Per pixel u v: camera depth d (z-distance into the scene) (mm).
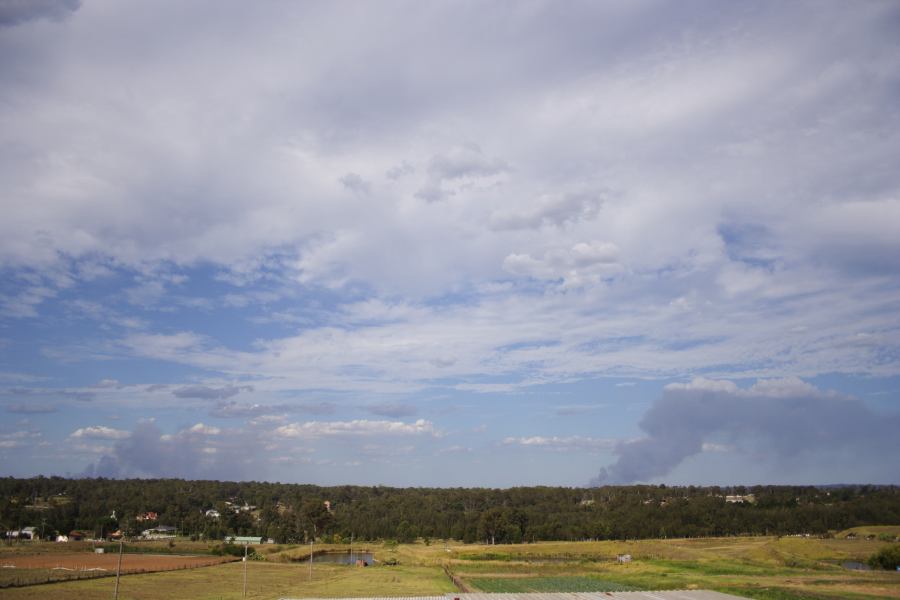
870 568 117500
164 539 178875
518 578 102625
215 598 68938
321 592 78125
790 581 89312
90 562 110938
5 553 128625
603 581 96438
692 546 164125
